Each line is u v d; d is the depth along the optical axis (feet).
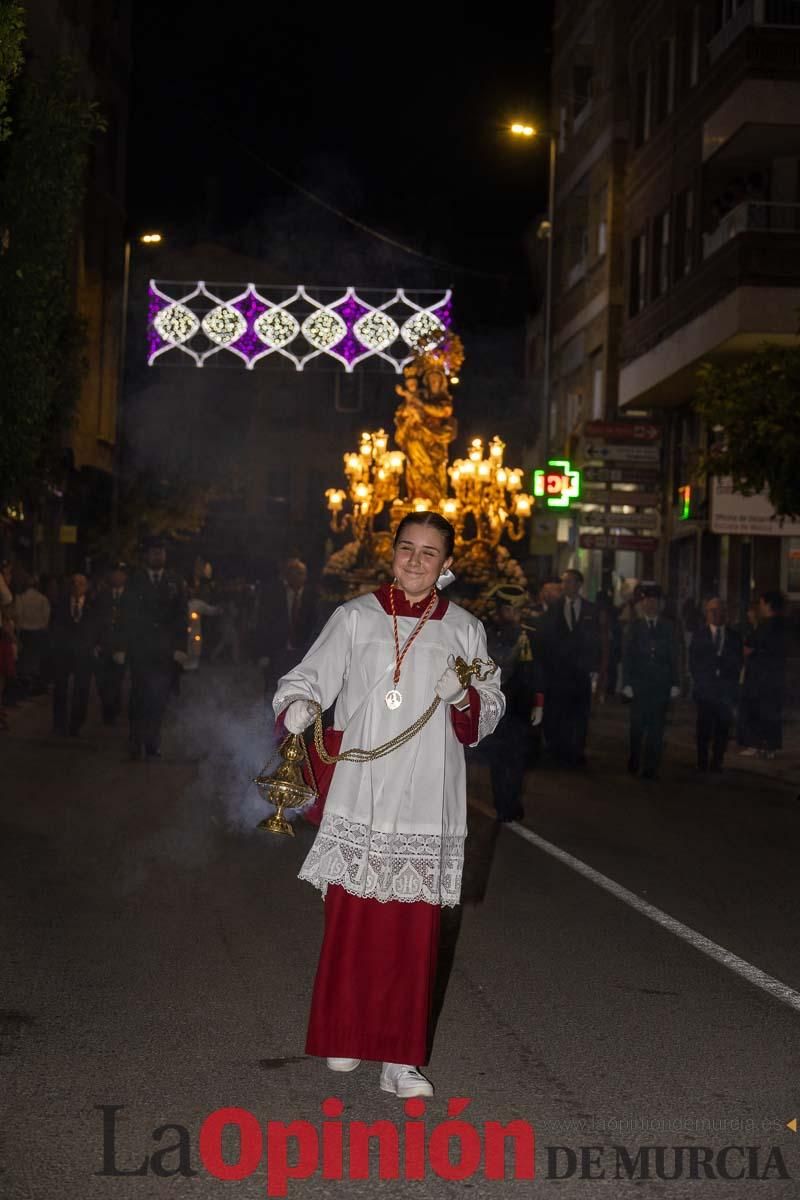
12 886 30.78
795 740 70.74
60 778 49.01
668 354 93.97
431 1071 19.08
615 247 124.47
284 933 26.78
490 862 35.24
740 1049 20.39
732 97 84.07
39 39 110.11
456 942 26.63
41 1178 15.12
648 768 55.11
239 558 241.96
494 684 18.37
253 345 124.16
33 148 51.44
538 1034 20.92
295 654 61.52
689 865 35.81
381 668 18.12
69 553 154.92
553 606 58.70
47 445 63.46
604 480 93.66
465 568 94.43
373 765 17.97
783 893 32.50
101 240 162.91
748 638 63.46
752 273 78.59
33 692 85.92
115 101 165.89
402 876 17.75
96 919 27.76
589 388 134.21
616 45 123.44
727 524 67.82
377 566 96.22
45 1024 20.81
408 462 100.94
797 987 24.00
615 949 26.40
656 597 55.42
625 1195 15.08
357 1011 17.61
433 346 101.81
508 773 42.14
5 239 52.75
